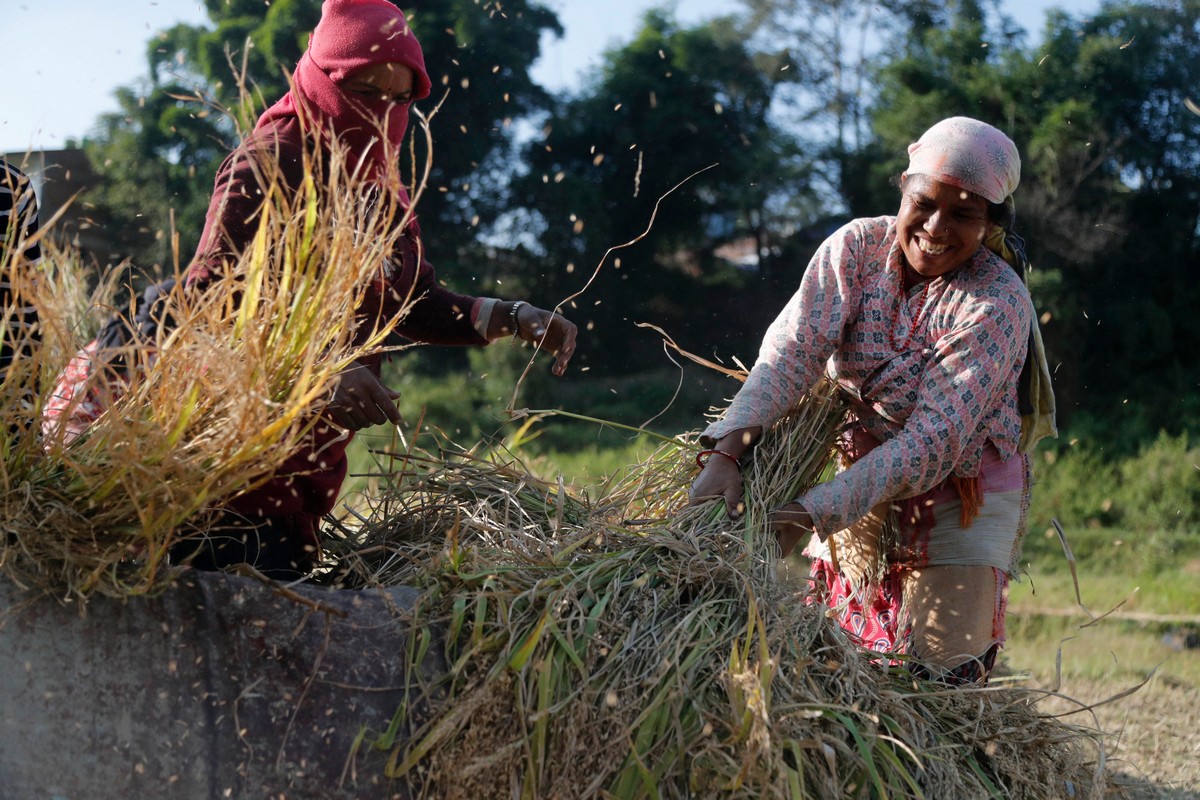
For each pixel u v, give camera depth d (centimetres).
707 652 226
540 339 309
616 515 275
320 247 220
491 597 229
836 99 2548
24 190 240
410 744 213
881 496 265
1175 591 802
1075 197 2133
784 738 213
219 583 215
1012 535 281
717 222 2472
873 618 298
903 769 222
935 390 268
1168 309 2075
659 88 2459
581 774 211
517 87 2169
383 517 294
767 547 261
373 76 268
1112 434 1780
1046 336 2028
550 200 2183
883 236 283
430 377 2066
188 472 207
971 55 2345
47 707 198
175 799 201
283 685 212
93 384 216
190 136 1040
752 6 2566
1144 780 342
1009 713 253
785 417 288
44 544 207
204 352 207
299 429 244
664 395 2061
